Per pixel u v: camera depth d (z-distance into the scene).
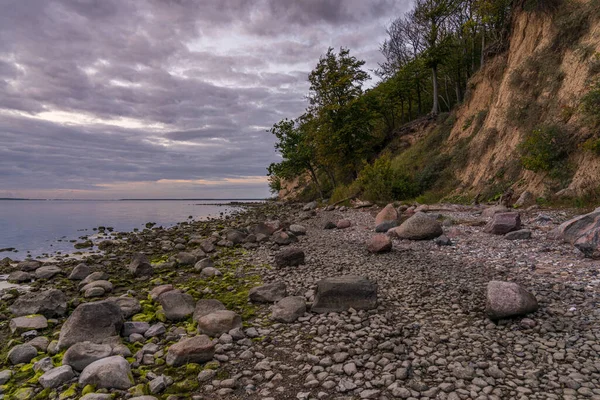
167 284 11.05
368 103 47.44
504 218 14.24
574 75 20.95
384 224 17.98
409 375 5.02
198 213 57.47
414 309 7.54
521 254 11.12
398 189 31.58
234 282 10.80
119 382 5.01
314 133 44.25
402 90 55.22
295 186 68.06
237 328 6.78
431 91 60.22
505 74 28.39
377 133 56.56
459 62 49.81
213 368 5.50
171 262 13.94
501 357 5.38
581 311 6.70
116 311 6.99
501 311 6.54
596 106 17.92
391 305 7.85
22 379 5.52
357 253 13.58
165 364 5.77
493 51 34.59
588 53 20.61
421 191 31.62
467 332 6.29
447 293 8.34
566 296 7.46
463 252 12.16
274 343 6.31
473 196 24.78
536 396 4.40
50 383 5.15
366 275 10.34
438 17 48.56
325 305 7.67
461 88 56.12
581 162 18.17
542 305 7.11
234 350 6.10
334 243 16.36
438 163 32.16
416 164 37.62
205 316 6.96
